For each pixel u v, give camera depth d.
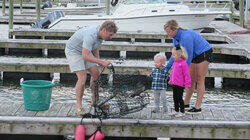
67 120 4.87
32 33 17.06
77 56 4.93
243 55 12.29
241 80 9.25
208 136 4.86
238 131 4.83
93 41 4.74
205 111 5.38
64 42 13.64
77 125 4.90
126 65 9.20
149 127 4.89
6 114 5.01
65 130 4.91
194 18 17.78
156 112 5.24
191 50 4.88
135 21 17.84
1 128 4.88
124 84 5.06
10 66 9.27
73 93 8.16
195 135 4.88
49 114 5.08
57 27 18.25
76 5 33.00
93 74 5.17
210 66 9.24
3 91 8.23
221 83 9.47
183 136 4.88
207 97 7.98
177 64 4.88
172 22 4.90
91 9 30.27
